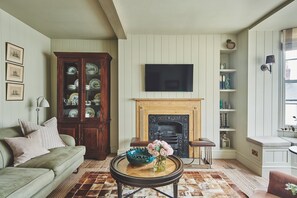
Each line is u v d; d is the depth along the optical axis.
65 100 4.03
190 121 4.02
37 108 3.66
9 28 3.09
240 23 3.45
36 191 1.92
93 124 3.94
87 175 3.13
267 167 3.16
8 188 1.73
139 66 4.08
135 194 2.49
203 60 4.06
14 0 2.62
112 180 2.93
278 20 3.17
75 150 2.95
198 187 2.71
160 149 2.06
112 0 2.42
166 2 2.64
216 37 4.05
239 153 3.91
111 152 4.36
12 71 3.15
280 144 3.14
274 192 1.72
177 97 4.08
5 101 3.03
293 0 2.54
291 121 3.62
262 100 3.66
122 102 4.09
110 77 4.35
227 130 4.07
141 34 4.04
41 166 2.29
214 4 2.71
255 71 3.66
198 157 3.99
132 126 4.09
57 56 3.94
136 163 2.15
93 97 4.08
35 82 3.80
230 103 4.31
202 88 4.07
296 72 3.54
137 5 2.72
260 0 2.60
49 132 3.00
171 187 2.69
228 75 4.35
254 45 3.65
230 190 2.63
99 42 4.36
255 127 3.65
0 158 2.28
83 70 3.96
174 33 3.99
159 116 4.05
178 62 4.07
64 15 3.11
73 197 2.44
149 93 4.09
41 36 3.99
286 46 3.55
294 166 3.15
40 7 2.83
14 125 3.21
